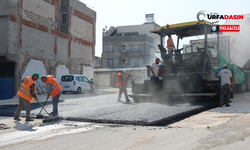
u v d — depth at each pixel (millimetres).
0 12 18188
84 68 28859
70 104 10969
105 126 5859
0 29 18344
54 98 7426
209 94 9352
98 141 4465
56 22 23578
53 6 23156
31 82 7105
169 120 6180
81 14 28078
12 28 18562
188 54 10758
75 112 8016
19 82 19047
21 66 19344
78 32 27547
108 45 50312
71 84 21422
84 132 5277
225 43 11898
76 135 5016
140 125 5809
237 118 6203
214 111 7754
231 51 12102
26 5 19859
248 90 15438
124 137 4680
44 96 18984
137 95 10703
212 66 10203
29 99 7141
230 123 5629
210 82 9922
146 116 6590
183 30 11000
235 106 8828
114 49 49844
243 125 5359
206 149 3721
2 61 18781
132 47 49906
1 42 18312
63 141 4566
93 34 30922
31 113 8328
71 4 26047
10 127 6266
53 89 7348
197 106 8539
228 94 8945
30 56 20328
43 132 5500
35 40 20891
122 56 49531
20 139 4887
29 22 20203
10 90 18922
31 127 6199
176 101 10609
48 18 22500
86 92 24500
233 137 4379
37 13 21094
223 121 5980
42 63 21750
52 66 23016
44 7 21922
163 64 11180
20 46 19281
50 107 9844
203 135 4605
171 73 11016
